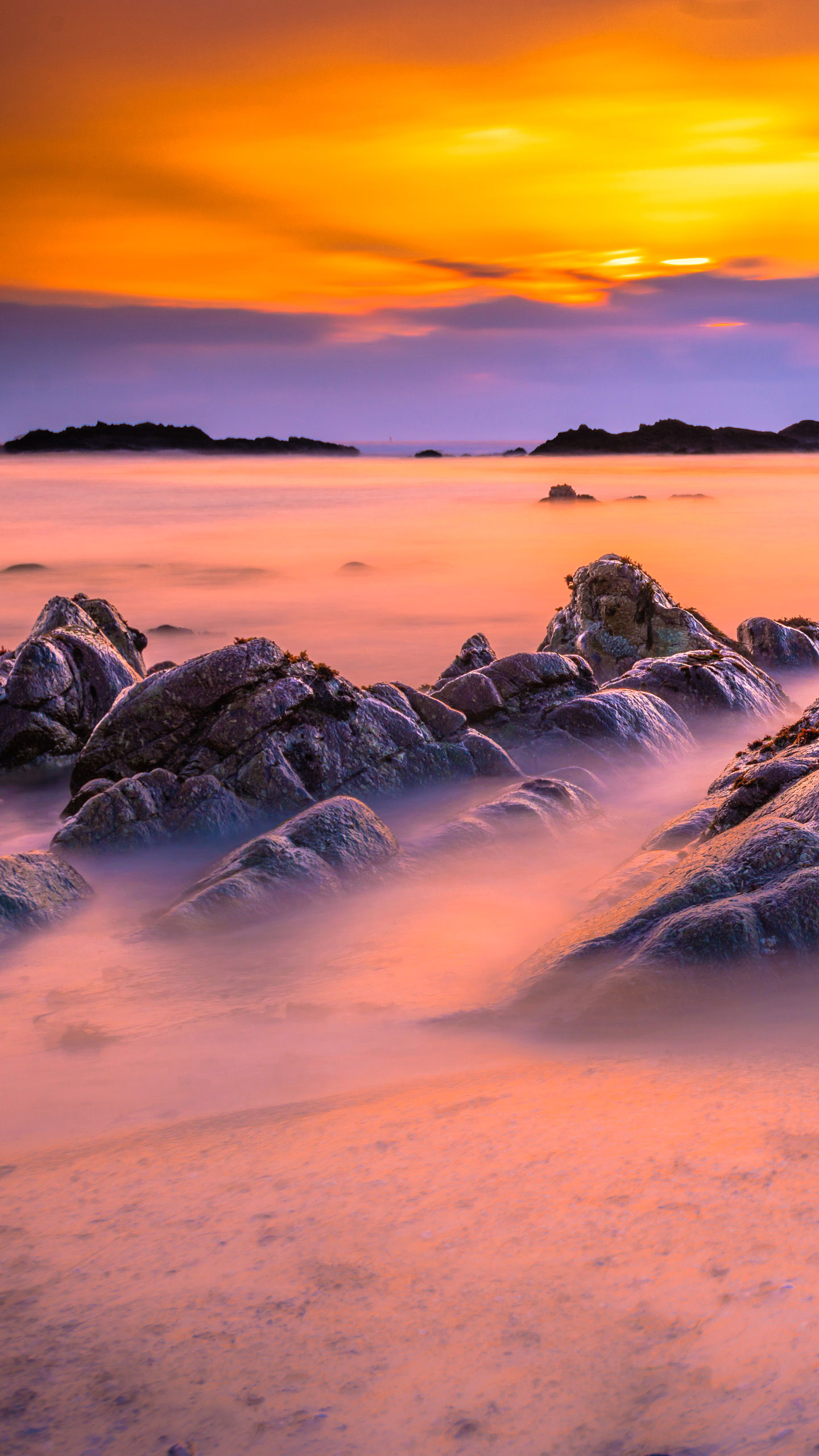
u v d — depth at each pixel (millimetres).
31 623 76000
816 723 12680
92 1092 7203
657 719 20328
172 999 9469
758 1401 2877
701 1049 6359
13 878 12453
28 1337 3725
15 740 23109
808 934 7414
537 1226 4121
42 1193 5250
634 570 30359
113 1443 3080
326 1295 3791
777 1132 4777
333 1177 4906
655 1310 3424
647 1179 4430
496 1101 5758
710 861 8492
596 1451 2811
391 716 17828
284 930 11414
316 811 13328
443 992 8938
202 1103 6754
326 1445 2977
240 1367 3396
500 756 18125
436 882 12852
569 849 14203
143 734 16922
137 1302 3904
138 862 14898
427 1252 4027
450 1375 3229
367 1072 6926
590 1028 6980
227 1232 4441
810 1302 3322
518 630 68625
